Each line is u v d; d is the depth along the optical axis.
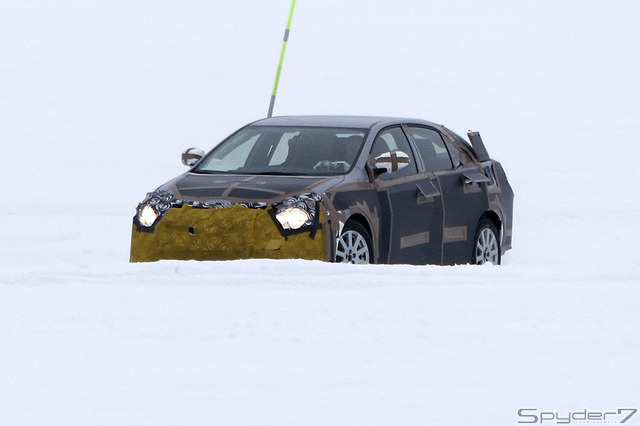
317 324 30.14
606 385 24.66
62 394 23.55
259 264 36.22
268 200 39.59
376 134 43.50
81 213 65.69
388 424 21.77
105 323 29.89
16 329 29.25
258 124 45.38
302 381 24.70
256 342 28.20
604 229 62.41
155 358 26.52
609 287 35.69
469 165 47.53
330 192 39.94
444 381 24.89
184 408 22.62
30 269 36.12
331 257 39.34
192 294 33.25
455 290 34.66
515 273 37.56
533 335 29.41
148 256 40.44
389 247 42.16
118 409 22.52
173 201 40.50
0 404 22.81
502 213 48.84
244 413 22.33
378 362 26.42
